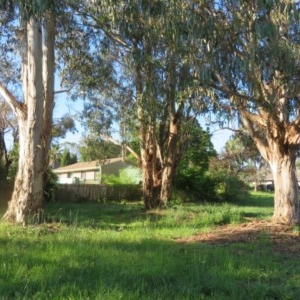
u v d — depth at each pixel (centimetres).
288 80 1204
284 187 1558
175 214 1795
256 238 1245
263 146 1616
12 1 979
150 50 1134
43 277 652
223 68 1060
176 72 1109
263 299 614
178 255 891
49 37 1514
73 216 1791
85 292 574
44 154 1458
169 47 1092
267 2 945
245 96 1216
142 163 2322
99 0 1074
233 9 1037
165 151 2270
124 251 905
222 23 1052
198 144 2814
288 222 1534
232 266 801
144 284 638
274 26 1002
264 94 1255
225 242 1179
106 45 1636
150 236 1223
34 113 1419
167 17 987
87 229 1293
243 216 1870
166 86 1162
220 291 635
